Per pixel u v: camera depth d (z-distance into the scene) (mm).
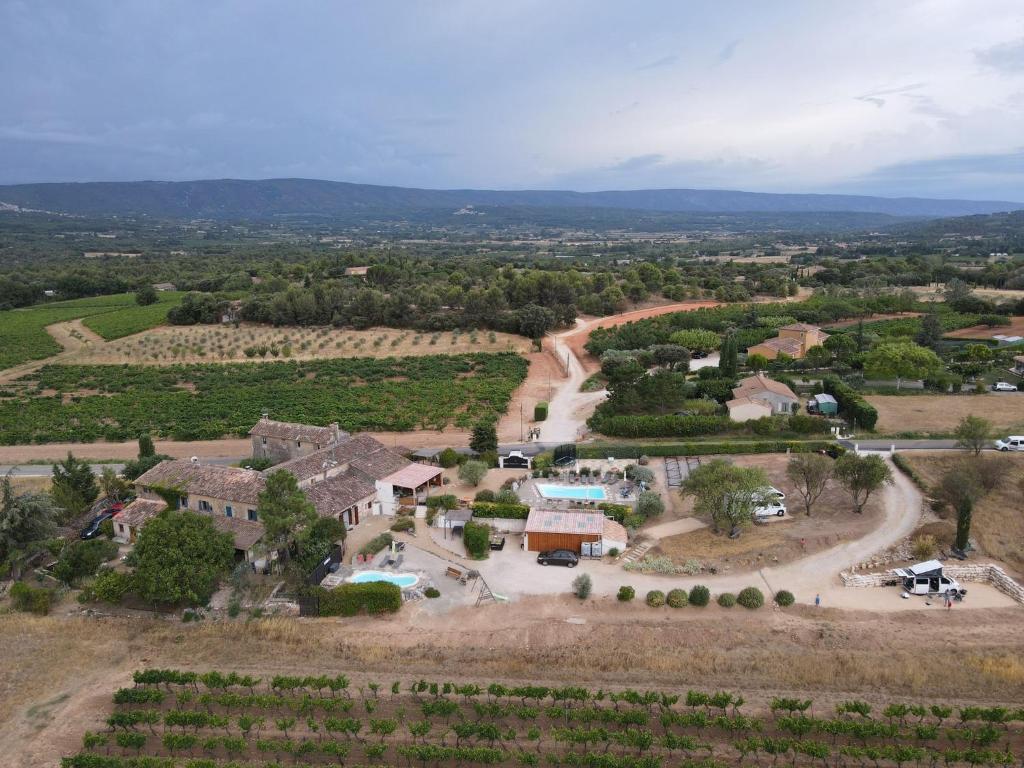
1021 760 42375
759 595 58156
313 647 54219
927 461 83875
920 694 48344
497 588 61688
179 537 58750
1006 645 52938
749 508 67375
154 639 55500
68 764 42188
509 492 77562
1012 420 97938
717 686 49344
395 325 191375
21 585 60531
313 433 86562
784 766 42156
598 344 153500
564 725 45812
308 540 63656
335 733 45469
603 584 62094
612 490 81688
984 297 193375
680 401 108562
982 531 68188
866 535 68625
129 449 105875
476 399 123750
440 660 52469
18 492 86500
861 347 140250
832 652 52312
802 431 96688
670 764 42594
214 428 110750
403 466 82312
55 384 144000
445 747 43812
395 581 62094
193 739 44094
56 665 52750
